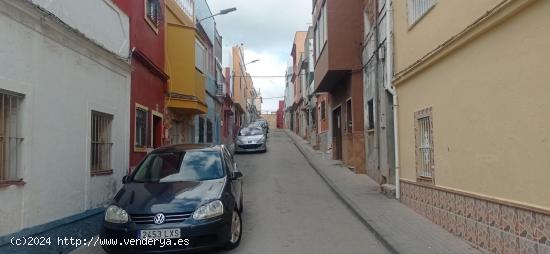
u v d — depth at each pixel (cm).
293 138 4038
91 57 802
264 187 1402
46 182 642
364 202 1052
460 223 711
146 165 815
